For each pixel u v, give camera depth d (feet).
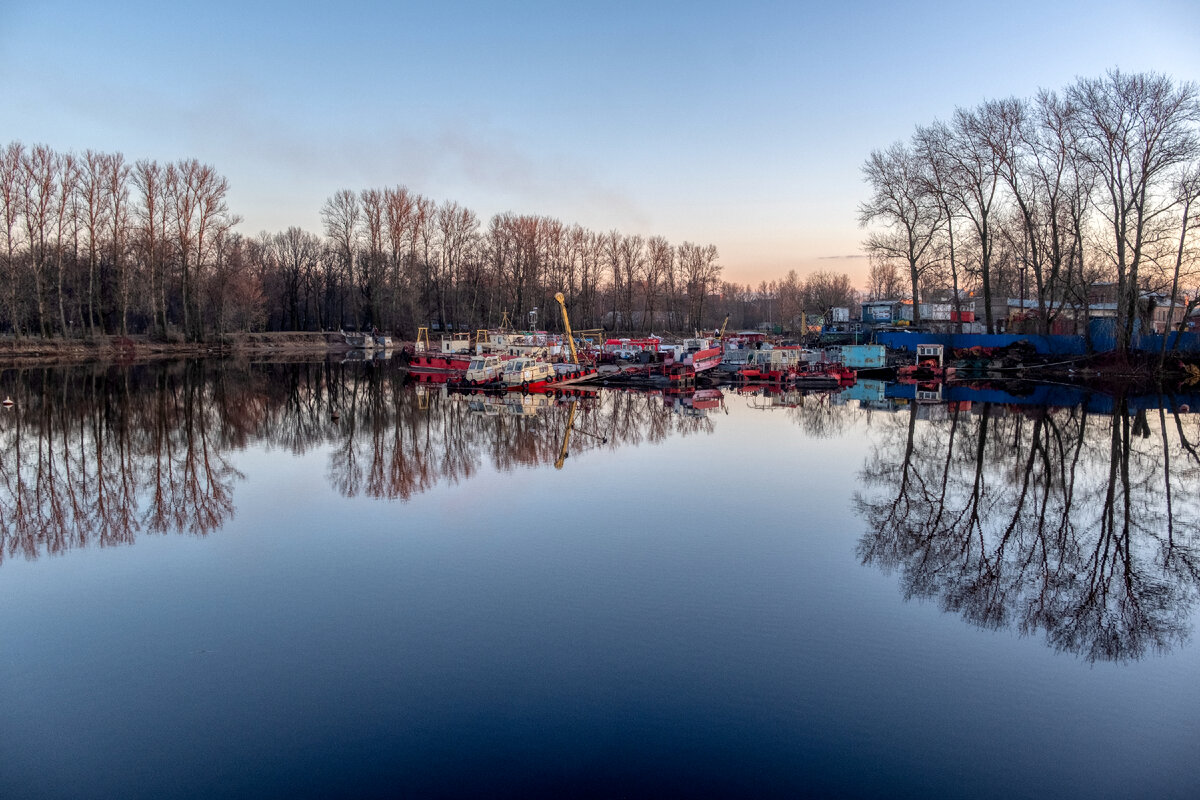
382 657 34.47
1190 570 46.96
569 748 27.37
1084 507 61.77
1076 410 124.67
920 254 210.59
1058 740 28.25
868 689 31.78
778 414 123.34
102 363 213.25
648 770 26.12
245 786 25.45
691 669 33.30
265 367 219.20
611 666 33.58
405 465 78.74
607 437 98.58
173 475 73.00
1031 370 177.88
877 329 238.89
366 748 27.48
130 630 37.52
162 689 31.73
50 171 227.81
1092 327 179.93
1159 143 154.71
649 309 400.26
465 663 33.83
